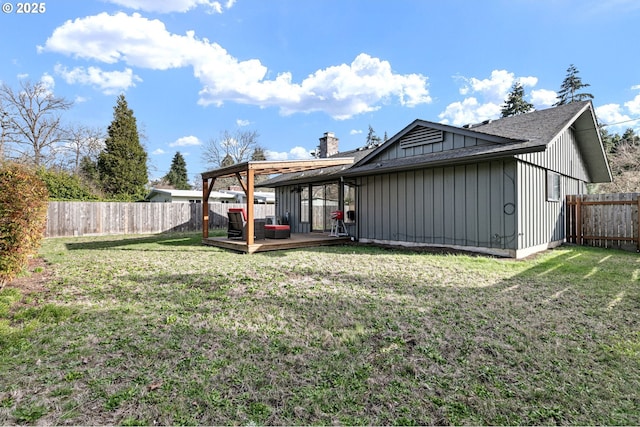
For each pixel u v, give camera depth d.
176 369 2.51
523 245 7.43
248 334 3.14
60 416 1.99
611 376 2.41
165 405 2.09
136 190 27.30
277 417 1.99
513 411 2.04
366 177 10.42
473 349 2.81
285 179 13.77
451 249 8.26
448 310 3.74
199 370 2.50
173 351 2.80
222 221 18.11
